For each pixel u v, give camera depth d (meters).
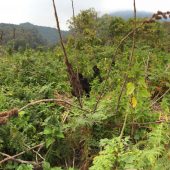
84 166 4.87
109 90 7.01
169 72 7.91
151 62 10.54
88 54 14.05
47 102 6.29
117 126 5.43
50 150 5.06
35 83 8.41
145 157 4.14
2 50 16.23
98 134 5.34
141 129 5.40
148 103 5.90
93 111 5.50
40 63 10.33
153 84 7.63
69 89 7.90
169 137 4.50
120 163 4.18
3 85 8.10
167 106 6.09
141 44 15.57
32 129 5.43
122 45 15.62
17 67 9.45
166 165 4.01
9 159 4.70
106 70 9.63
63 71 10.18
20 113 5.36
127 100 5.52
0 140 4.88
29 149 5.02
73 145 5.21
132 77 5.35
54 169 4.68
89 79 9.59
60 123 5.23
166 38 19.34
